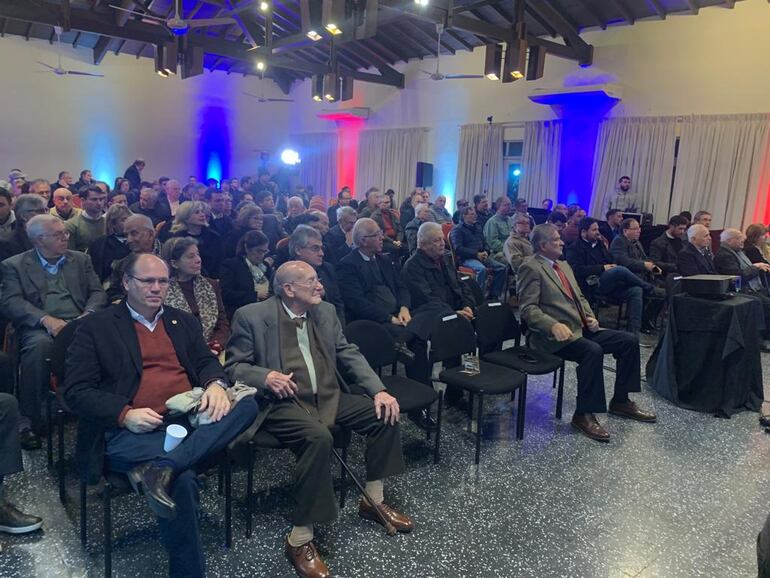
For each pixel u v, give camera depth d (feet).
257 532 7.03
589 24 26.17
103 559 6.39
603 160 26.61
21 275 9.41
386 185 36.76
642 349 15.94
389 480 8.43
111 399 6.04
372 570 6.42
